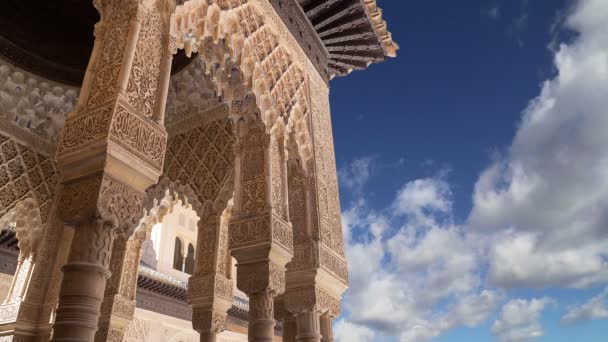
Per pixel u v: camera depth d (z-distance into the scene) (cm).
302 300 408
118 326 515
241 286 351
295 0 516
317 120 517
